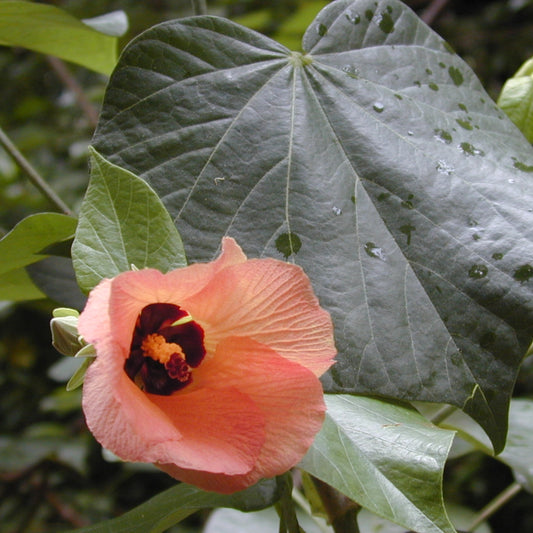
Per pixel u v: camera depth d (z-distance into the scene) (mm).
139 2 1328
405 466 358
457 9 1497
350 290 381
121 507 1263
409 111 418
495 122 431
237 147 396
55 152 1368
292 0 1194
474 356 375
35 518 1108
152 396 328
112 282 298
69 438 1047
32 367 1348
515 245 385
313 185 395
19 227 411
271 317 328
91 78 1360
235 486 314
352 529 413
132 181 354
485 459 1186
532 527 1209
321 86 415
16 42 552
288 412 322
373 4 436
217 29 409
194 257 379
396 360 374
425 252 388
